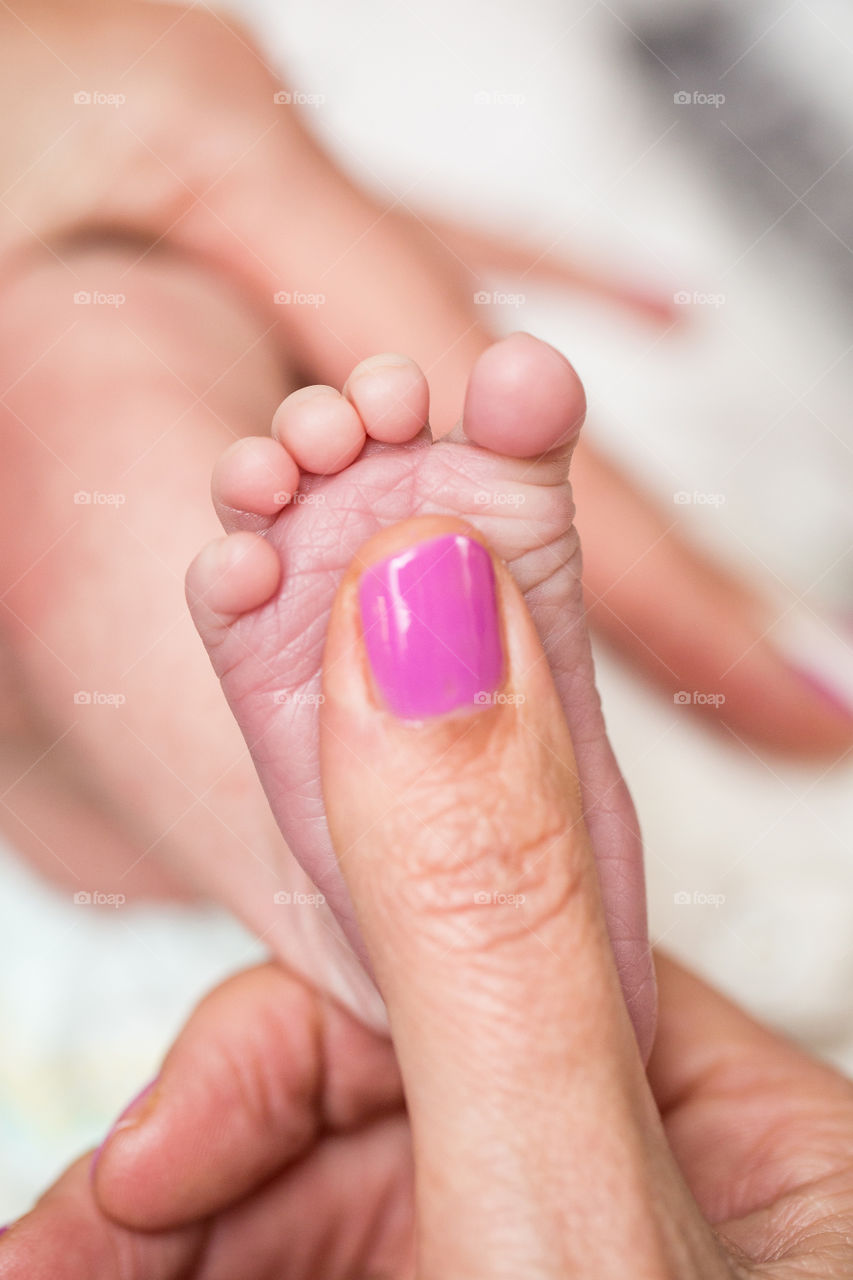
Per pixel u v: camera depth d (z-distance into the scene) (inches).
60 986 13.4
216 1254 10.4
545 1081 8.2
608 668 15.0
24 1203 12.5
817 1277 8.8
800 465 16.6
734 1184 10.3
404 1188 10.7
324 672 8.5
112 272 14.0
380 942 8.4
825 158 18.8
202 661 11.4
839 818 14.6
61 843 13.4
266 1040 10.4
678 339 17.5
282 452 8.9
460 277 17.0
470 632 8.3
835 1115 10.6
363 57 19.8
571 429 8.8
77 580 11.7
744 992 13.5
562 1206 8.2
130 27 16.1
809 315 17.8
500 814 8.3
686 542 15.2
